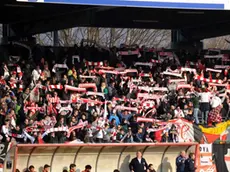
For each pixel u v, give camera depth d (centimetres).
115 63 5425
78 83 4897
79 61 5341
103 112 4647
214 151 4625
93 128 4416
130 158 4472
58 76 5100
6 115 4247
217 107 4959
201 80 5344
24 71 4866
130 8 5456
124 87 5047
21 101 4497
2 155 4047
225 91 5234
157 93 5069
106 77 5116
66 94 4712
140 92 5075
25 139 4225
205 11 5516
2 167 4038
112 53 5456
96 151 4375
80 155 4344
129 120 4631
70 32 9450
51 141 4266
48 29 5475
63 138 4306
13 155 4053
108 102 4691
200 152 4591
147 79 5228
